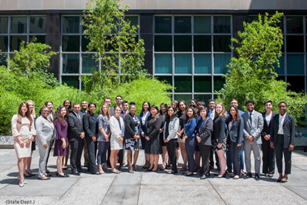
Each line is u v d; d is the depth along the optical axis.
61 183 5.35
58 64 14.82
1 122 10.41
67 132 6.18
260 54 11.69
